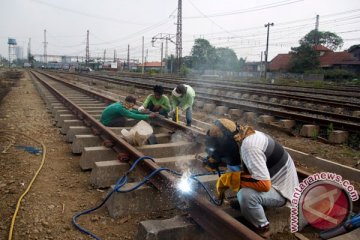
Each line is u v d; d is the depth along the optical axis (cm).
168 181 389
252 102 1426
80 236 358
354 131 821
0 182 495
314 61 5788
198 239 342
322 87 2914
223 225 310
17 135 799
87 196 453
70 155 642
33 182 498
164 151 600
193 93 816
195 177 442
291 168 351
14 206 422
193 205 352
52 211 409
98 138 658
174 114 807
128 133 604
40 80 3061
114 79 3170
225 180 356
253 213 339
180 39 4881
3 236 355
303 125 880
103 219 393
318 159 628
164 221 345
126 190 399
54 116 1075
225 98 1575
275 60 7725
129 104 741
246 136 335
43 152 657
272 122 997
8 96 1759
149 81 3080
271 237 375
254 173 320
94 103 1295
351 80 4891
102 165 481
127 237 359
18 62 16375
